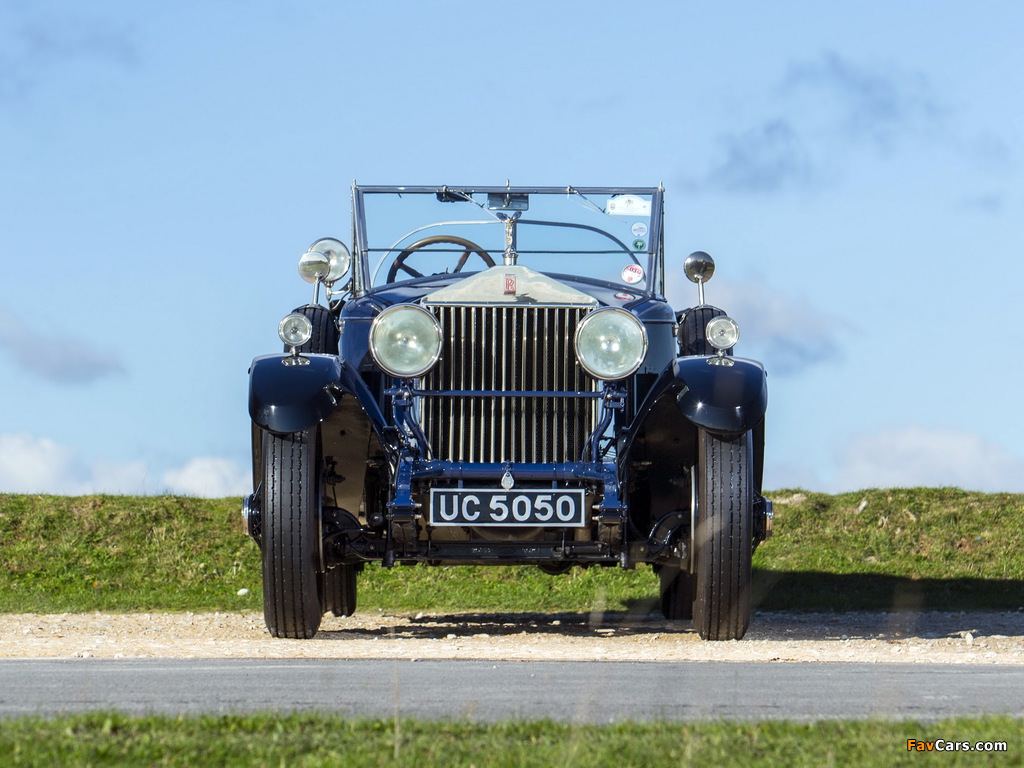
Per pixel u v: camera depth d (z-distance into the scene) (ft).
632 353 46.70
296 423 43.91
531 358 47.98
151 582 81.25
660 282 59.47
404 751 20.36
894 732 22.16
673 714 25.58
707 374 45.60
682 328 53.72
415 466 47.09
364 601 75.66
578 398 47.80
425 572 81.92
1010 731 22.25
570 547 47.44
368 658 38.91
